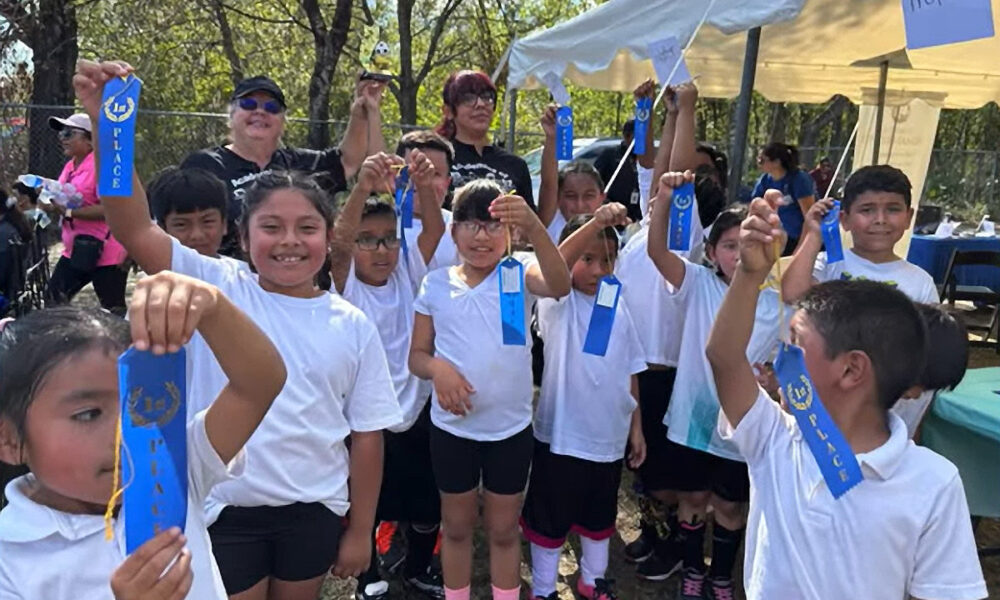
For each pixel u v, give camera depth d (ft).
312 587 5.74
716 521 8.57
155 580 2.61
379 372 5.95
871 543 4.16
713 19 12.42
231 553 5.40
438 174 9.09
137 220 5.32
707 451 8.31
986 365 19.71
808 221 7.74
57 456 3.03
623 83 22.43
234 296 5.59
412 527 8.84
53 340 3.06
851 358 4.19
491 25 58.18
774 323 7.73
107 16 50.11
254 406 3.43
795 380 3.98
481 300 7.50
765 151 18.17
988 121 67.00
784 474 4.53
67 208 16.11
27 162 29.68
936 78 21.57
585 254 8.18
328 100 31.50
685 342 8.50
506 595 7.63
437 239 8.48
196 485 3.61
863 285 4.44
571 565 9.84
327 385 5.55
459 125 11.01
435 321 7.65
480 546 10.19
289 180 5.71
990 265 21.27
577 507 8.27
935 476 4.19
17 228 14.26
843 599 4.22
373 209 8.08
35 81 33.83
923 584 4.12
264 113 8.93
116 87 4.50
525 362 7.56
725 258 8.19
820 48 18.69
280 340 5.48
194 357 5.48
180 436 2.73
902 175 8.27
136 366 2.63
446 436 7.54
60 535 3.20
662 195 8.30
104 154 4.50
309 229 5.62
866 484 4.19
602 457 8.13
